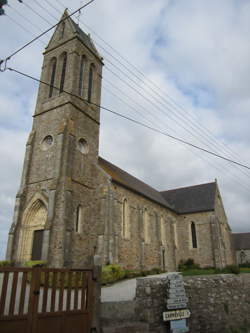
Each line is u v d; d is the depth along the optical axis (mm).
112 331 11203
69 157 26031
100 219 26688
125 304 13133
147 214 35531
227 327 15211
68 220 23719
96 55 35031
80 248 24984
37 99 31656
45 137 28516
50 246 22406
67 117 27828
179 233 44250
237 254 68875
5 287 8195
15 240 25188
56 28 34688
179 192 50906
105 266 23312
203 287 15578
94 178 28953
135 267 29953
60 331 8992
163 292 13953
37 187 26391
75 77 30188
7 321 8016
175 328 13023
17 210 26109
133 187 34250
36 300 8641
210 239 41594
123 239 28781
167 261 37875
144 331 12094
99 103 33469
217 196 47094
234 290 16656
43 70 33406
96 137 31406
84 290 10117
